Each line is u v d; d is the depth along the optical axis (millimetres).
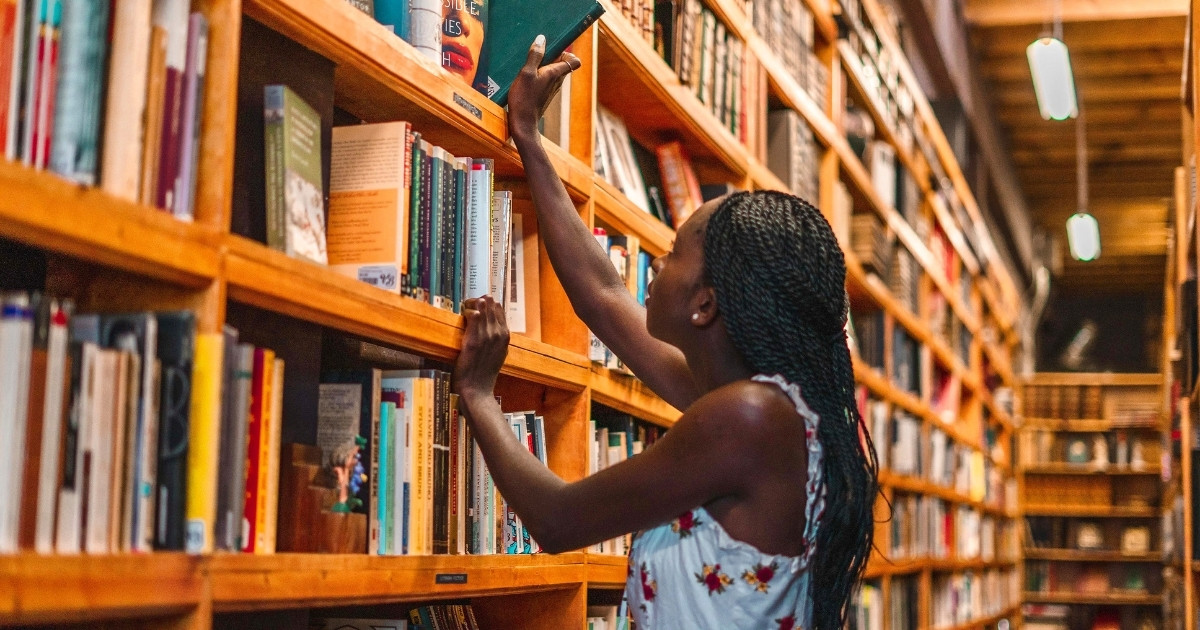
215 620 1501
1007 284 9859
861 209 5117
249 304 1493
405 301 1743
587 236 2031
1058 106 6348
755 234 1494
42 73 1192
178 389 1297
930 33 6281
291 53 1634
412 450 1756
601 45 2549
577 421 2338
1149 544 9695
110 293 1397
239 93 1519
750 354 1493
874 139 5516
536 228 2314
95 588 1149
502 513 2045
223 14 1409
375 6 1876
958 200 7328
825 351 1522
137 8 1274
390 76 1776
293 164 1573
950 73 6891
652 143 3170
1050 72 6125
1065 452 10047
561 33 2127
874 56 5207
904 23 6141
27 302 1118
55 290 1415
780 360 1480
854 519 1489
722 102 3320
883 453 5055
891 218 5391
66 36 1220
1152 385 9992
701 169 3389
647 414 2701
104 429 1201
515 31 2168
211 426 1319
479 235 1991
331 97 1720
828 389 1516
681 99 2938
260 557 1396
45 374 1136
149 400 1263
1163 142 9336
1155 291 13031
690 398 1851
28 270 1384
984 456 8148
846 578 1503
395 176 1753
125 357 1236
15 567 1062
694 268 1554
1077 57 7867
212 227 1368
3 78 1159
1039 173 10188
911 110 6039
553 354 2207
